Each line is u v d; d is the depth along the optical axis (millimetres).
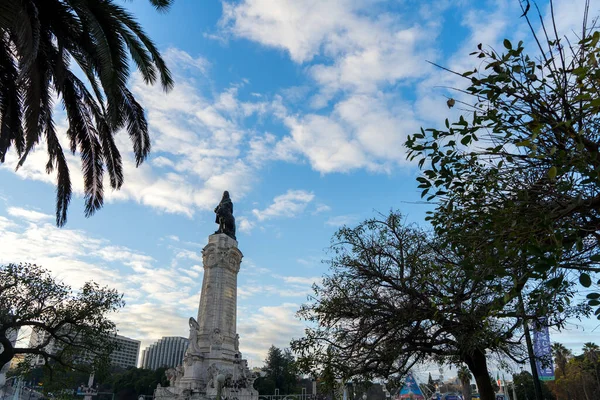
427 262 14992
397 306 17250
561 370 77188
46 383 31844
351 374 16922
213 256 51469
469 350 15180
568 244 7777
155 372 82812
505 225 8203
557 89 7402
